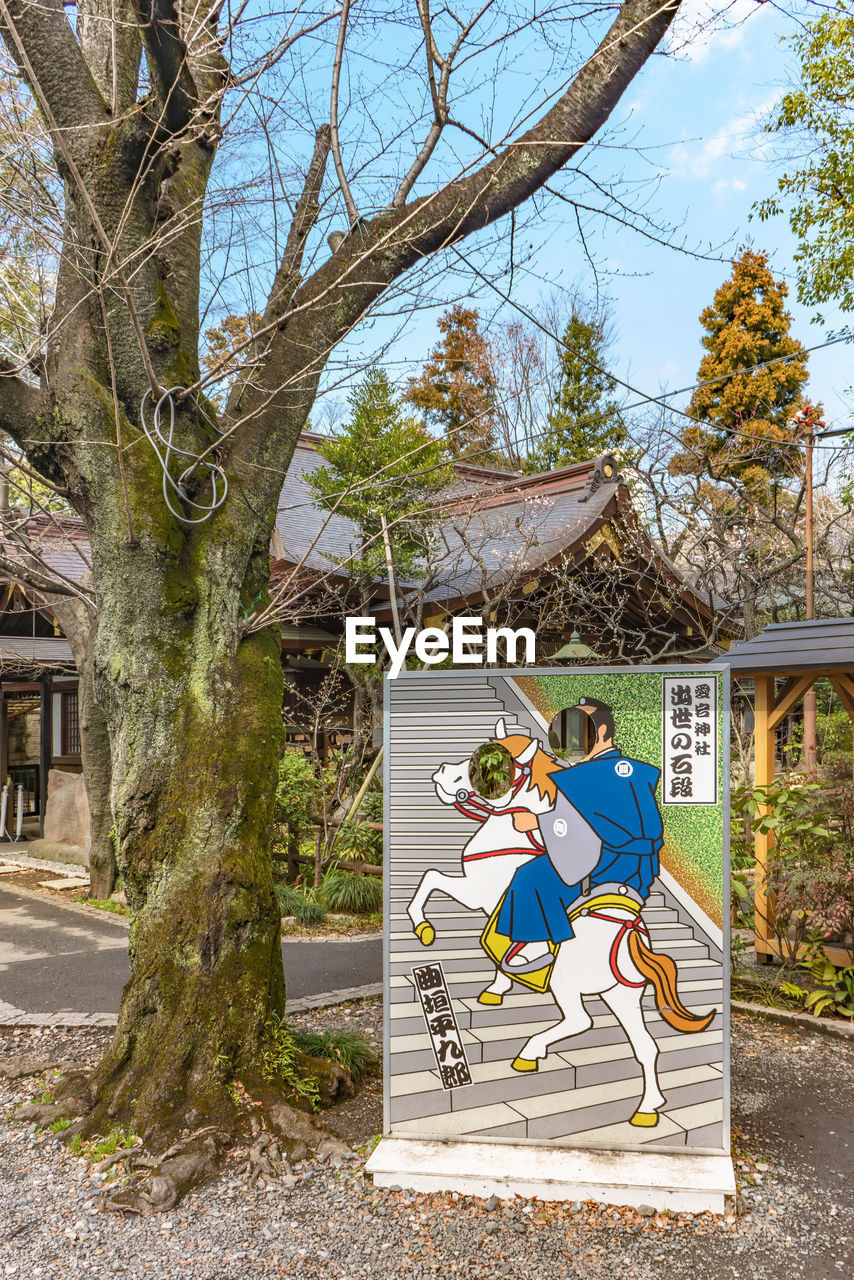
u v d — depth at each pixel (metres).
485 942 4.00
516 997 3.97
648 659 12.85
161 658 4.55
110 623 4.58
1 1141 4.29
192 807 4.46
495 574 10.95
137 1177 3.81
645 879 3.92
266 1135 4.09
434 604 10.79
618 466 11.59
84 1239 3.46
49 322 4.77
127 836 4.50
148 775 4.50
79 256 4.46
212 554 4.72
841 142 11.59
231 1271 3.23
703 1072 3.84
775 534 17.28
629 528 11.36
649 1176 3.63
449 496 12.56
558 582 11.36
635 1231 3.44
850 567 17.38
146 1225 3.54
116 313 4.61
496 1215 3.55
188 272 5.41
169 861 4.43
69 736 14.91
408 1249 3.33
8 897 10.66
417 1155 3.83
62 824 13.47
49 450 4.62
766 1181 3.87
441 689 4.10
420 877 4.06
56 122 4.52
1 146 4.47
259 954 4.50
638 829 3.94
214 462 4.84
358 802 10.36
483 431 8.66
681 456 17.98
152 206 4.87
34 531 9.14
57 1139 4.24
